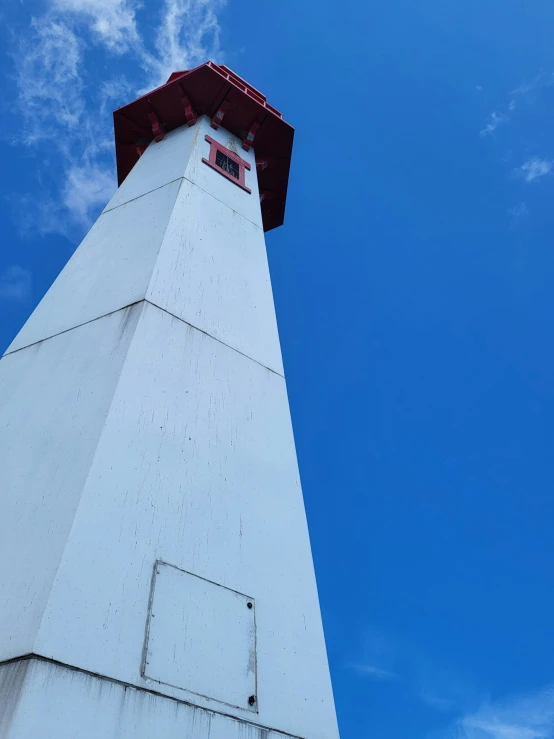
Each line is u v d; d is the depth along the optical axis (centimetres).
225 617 720
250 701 677
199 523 779
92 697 565
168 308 1024
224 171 1609
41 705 532
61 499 703
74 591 620
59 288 1157
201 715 626
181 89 1803
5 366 997
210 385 963
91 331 973
